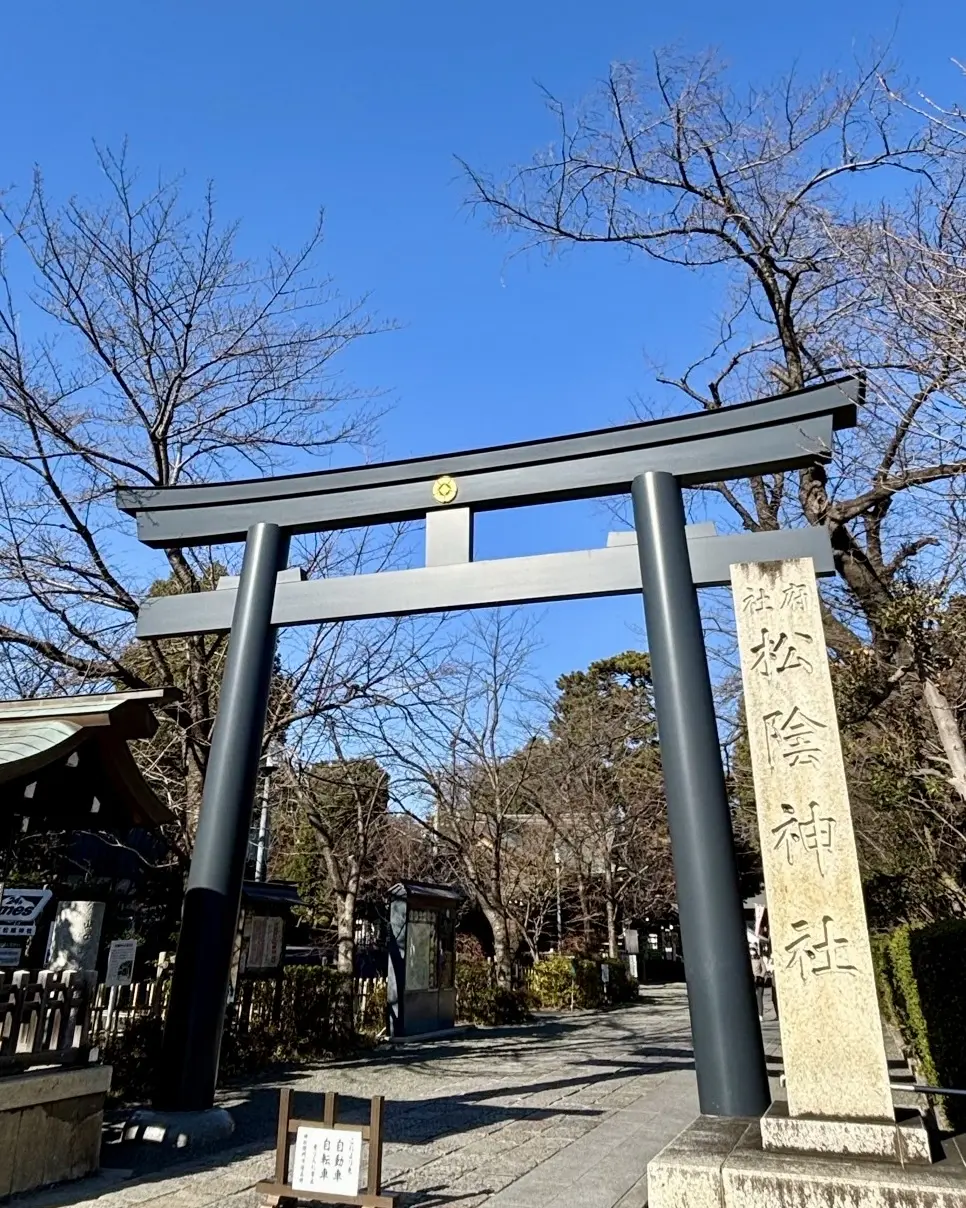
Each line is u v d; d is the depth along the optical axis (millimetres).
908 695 9930
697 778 6551
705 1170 3740
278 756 13398
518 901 23297
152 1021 8727
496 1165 6051
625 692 27219
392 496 8625
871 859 14570
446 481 8523
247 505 8992
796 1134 4008
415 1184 5543
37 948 12125
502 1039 14266
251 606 8391
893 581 9484
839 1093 4125
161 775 11383
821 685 4848
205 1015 6844
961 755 7449
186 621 8688
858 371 7277
